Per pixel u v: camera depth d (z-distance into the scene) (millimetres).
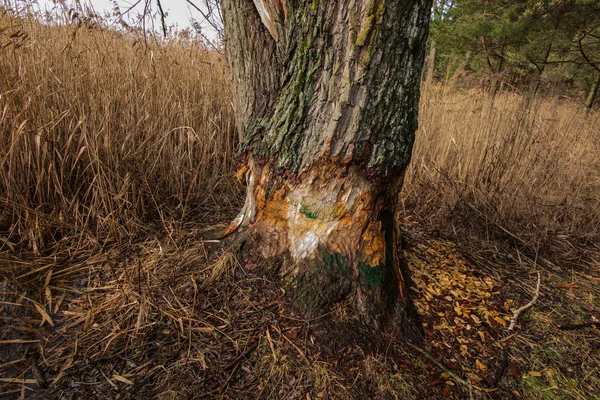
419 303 1654
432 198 2842
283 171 1505
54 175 1938
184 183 2480
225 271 1597
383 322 1433
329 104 1319
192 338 1306
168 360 1222
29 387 1115
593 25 6117
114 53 2820
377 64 1227
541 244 2457
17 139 1740
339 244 1501
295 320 1400
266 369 1218
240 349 1278
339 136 1340
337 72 1268
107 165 2105
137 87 2574
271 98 1628
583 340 1605
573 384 1362
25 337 1292
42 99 2119
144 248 1825
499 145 2832
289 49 1342
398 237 1815
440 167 3008
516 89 3096
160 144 2480
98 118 2246
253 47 1625
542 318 1716
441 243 2350
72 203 1912
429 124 3428
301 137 1416
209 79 3355
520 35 6367
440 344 1443
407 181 2998
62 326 1352
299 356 1270
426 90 3855
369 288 1471
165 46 3363
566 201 2982
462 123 3414
